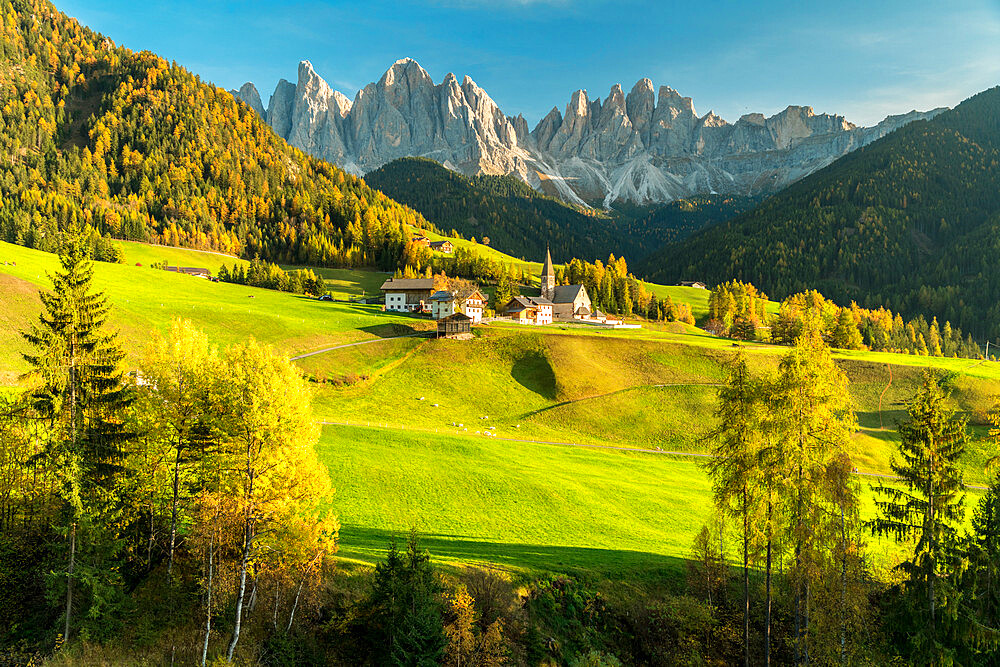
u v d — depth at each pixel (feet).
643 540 168.66
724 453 106.52
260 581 106.83
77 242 103.60
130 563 103.19
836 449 99.50
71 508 90.38
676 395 359.87
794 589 111.04
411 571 102.83
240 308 452.76
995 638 97.30
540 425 320.09
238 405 92.79
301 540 98.22
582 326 545.44
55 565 92.07
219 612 100.17
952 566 103.50
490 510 182.91
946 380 368.27
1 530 99.09
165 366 106.52
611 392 365.20
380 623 102.17
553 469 234.17
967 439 104.06
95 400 100.42
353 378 348.18
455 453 240.12
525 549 151.74
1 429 101.65
